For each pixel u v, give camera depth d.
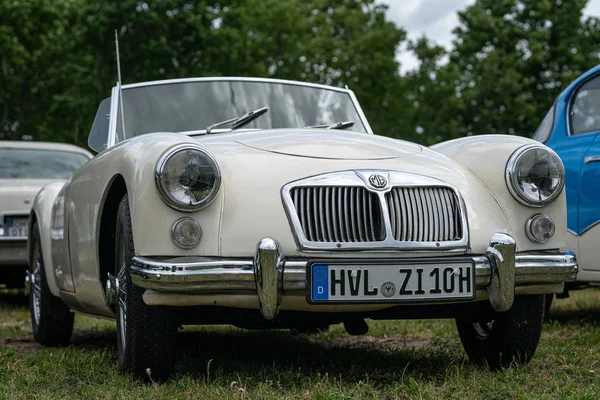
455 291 3.43
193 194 3.36
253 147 3.80
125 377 3.72
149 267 3.32
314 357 4.50
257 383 3.64
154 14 23.05
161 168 3.36
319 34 29.23
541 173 3.70
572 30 34.44
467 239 3.51
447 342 5.07
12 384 3.75
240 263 3.31
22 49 23.58
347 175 3.52
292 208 3.41
